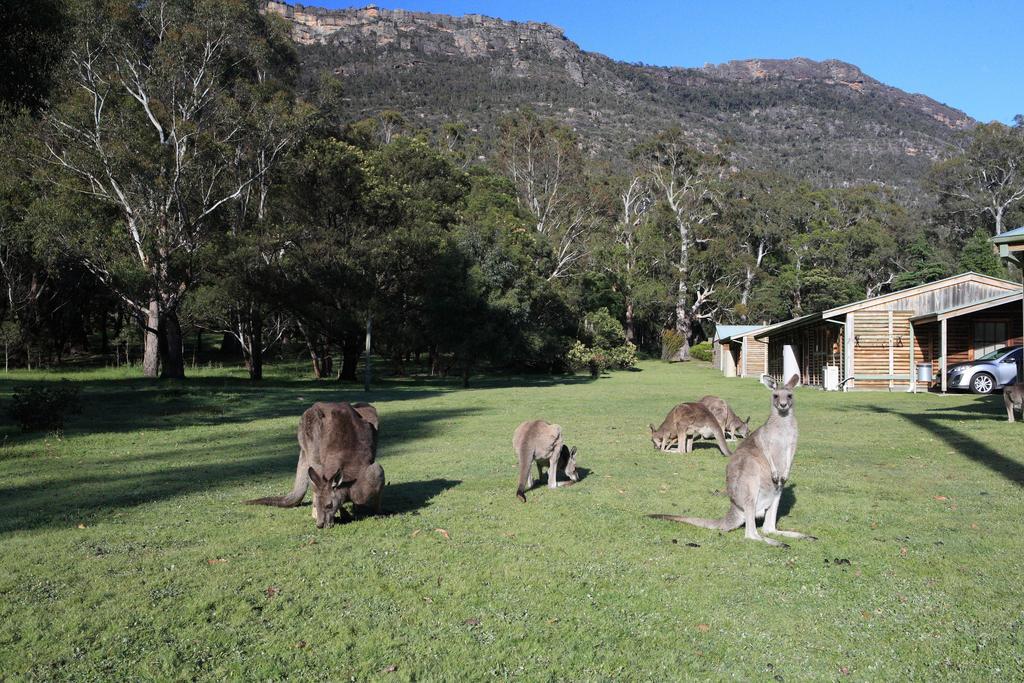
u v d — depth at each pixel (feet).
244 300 120.06
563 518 24.27
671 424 39.78
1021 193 225.97
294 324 163.84
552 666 13.73
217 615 15.75
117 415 64.75
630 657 14.16
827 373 95.76
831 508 25.93
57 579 17.88
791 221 242.78
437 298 113.19
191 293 139.85
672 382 123.65
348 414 24.18
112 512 25.55
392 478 32.17
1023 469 33.24
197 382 113.19
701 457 38.04
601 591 17.47
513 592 17.31
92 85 108.17
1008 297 79.77
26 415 53.36
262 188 129.80
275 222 127.24
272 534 22.11
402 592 17.16
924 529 23.04
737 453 22.48
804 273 224.12
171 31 112.37
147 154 108.47
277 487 30.17
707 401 45.16
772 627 15.64
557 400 80.38
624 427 52.42
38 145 109.09
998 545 21.20
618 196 253.24
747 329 157.38
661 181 242.37
